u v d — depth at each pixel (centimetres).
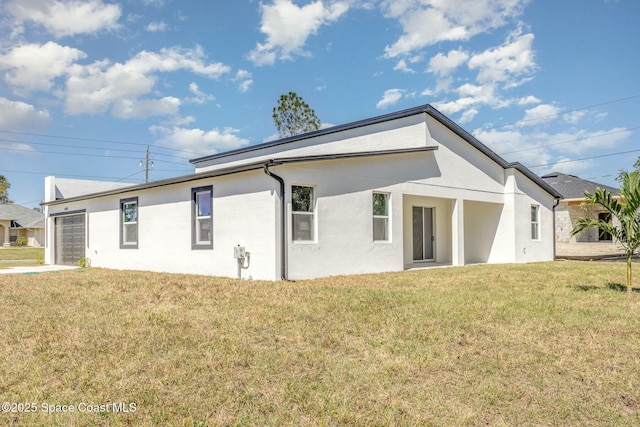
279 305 681
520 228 1688
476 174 1577
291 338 503
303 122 3250
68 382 374
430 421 312
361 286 909
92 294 816
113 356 434
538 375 399
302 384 374
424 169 1382
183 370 400
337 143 1482
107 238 1600
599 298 757
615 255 2003
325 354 450
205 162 1966
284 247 1009
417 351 458
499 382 384
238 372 400
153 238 1378
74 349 459
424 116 1370
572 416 325
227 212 1126
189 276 1132
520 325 562
